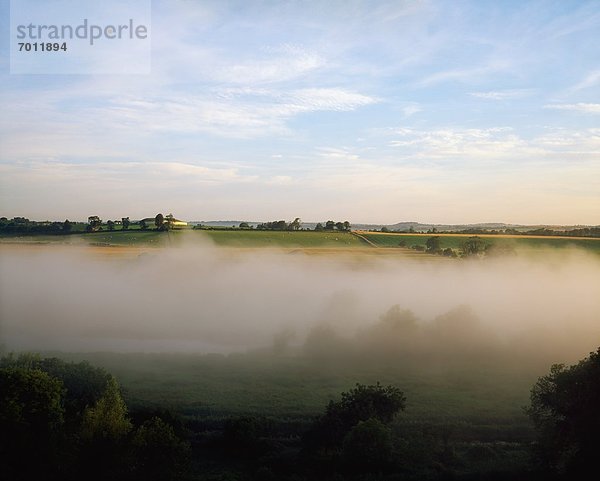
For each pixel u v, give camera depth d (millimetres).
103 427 32031
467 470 31984
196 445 36062
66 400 36594
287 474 31797
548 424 34594
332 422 35594
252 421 36781
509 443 36500
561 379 34031
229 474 31453
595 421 31625
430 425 38688
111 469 30609
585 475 31000
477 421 39938
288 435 37625
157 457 31109
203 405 42250
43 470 29547
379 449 32531
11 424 29562
